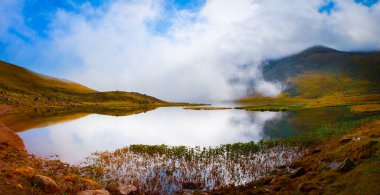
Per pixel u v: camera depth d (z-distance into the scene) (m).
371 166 22.56
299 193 21.61
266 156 39.59
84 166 36.12
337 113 101.31
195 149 46.88
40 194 22.64
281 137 59.66
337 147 34.03
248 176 31.16
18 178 24.72
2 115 116.12
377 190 18.09
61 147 48.94
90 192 23.36
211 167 35.19
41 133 64.56
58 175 29.48
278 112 130.25
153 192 26.64
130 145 50.00
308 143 45.66
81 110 168.62
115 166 36.28
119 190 25.70
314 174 26.09
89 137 61.56
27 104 178.25
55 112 144.12
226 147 45.31
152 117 121.69
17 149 42.47
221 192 25.66
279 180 26.58
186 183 28.58
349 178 21.78
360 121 60.66
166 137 63.47
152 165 36.75
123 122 96.75
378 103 125.75
